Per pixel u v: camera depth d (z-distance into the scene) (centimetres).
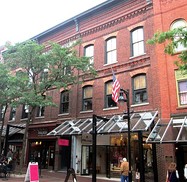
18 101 1841
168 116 1580
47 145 2372
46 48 2572
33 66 1955
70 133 1853
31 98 1814
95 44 2217
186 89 1573
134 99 1827
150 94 1725
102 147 2089
